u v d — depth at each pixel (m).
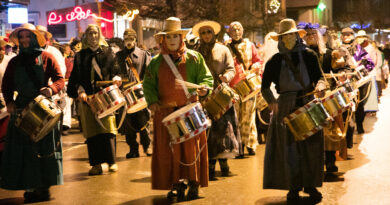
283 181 5.31
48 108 5.43
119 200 5.70
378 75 16.02
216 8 24.95
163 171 5.51
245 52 7.85
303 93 5.31
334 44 7.01
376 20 60.09
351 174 6.72
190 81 5.61
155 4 22.59
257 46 15.66
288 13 42.75
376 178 6.47
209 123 5.32
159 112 5.55
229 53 6.77
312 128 5.12
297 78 5.28
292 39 5.32
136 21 21.72
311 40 6.59
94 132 7.02
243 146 8.33
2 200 5.88
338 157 6.91
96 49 6.95
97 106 6.43
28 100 5.64
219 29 6.89
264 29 31.16
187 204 5.44
